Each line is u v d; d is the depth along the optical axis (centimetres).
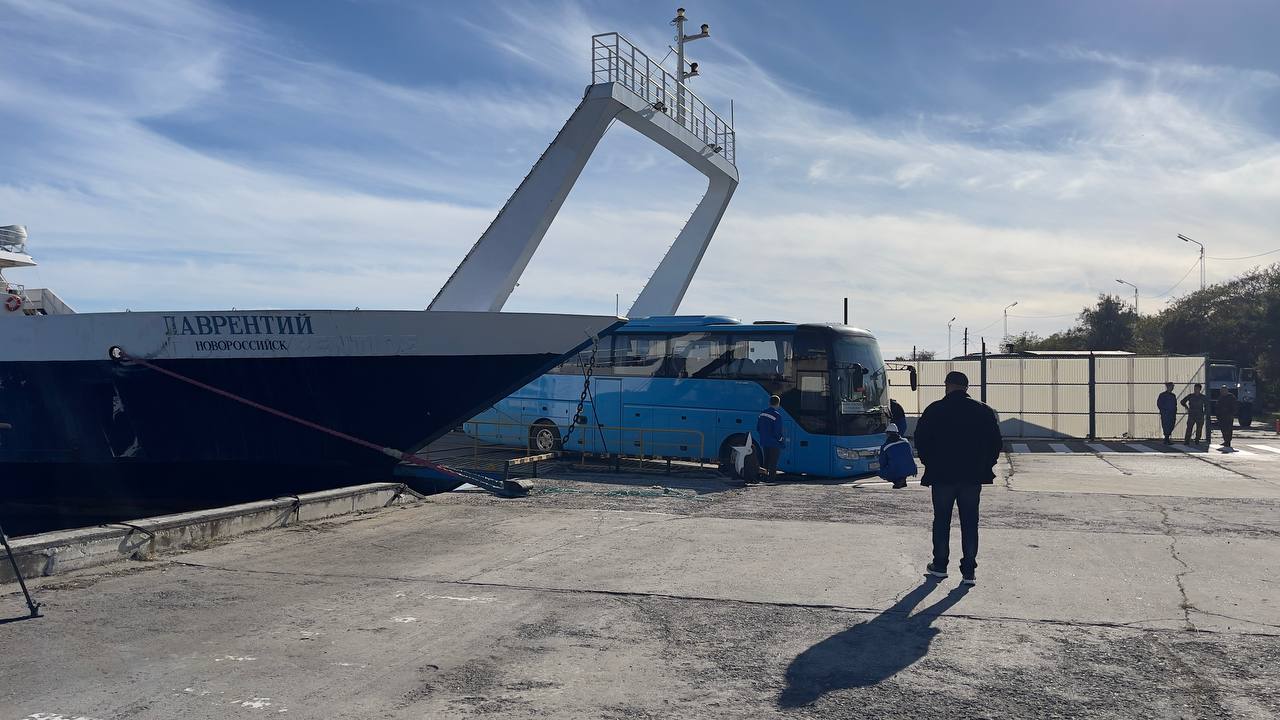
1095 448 2525
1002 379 2888
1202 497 1316
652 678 505
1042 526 1023
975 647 566
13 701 462
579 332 1457
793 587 724
